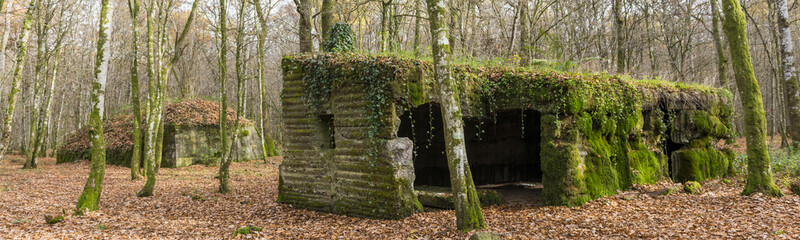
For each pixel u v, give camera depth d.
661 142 11.84
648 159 10.92
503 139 13.97
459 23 17.53
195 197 11.11
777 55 21.06
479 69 9.42
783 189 9.82
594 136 9.52
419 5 16.30
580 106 8.95
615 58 20.84
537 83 9.09
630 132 10.48
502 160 14.01
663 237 6.23
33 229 7.34
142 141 19.61
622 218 7.53
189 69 27.80
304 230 7.54
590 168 9.21
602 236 6.44
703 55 27.67
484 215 8.33
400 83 8.05
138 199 10.97
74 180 14.95
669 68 24.81
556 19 20.98
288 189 9.87
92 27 26.88
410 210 8.27
